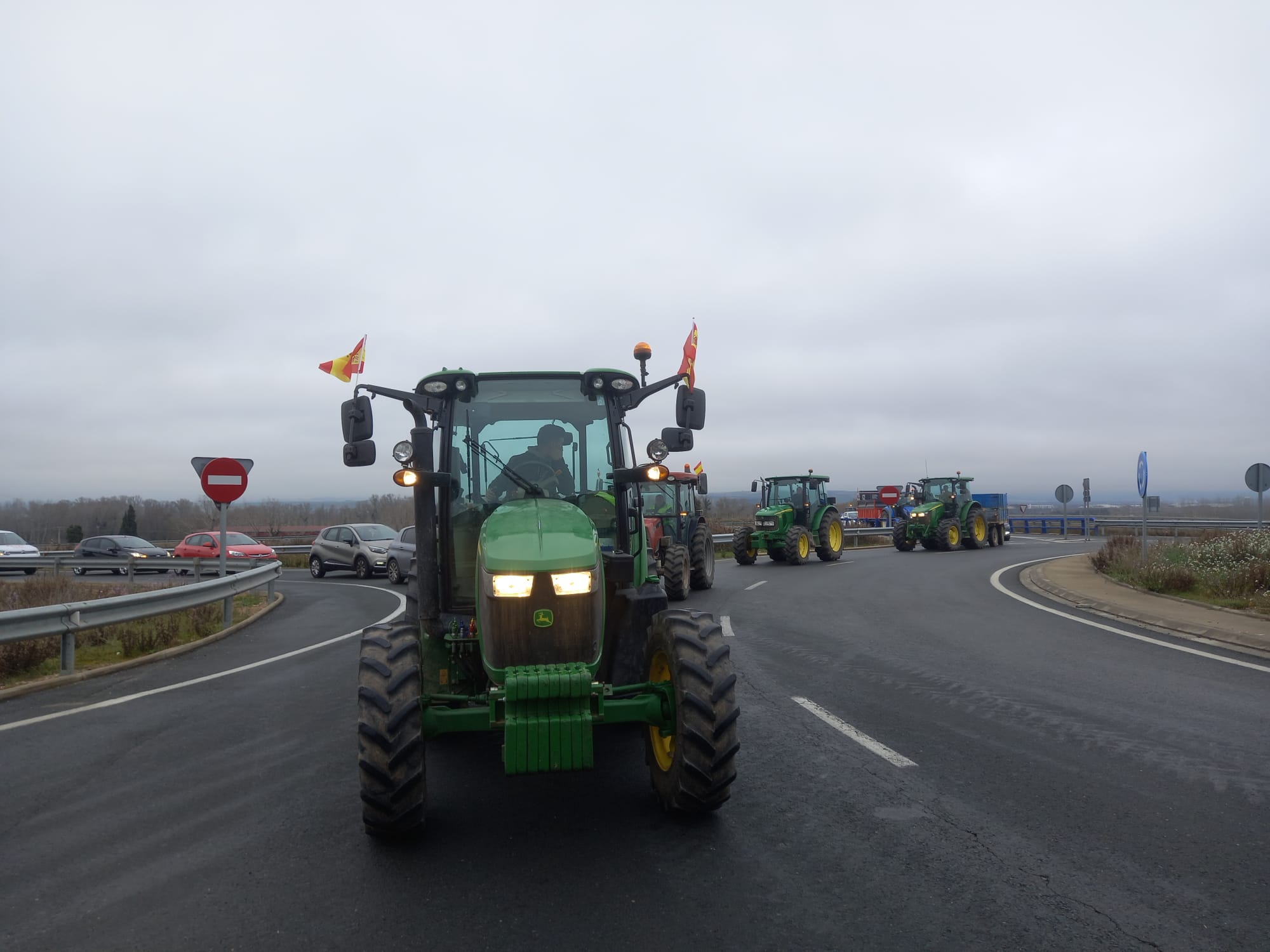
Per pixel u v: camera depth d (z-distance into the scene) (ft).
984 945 10.04
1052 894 11.35
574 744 13.20
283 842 13.69
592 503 17.88
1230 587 44.19
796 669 27.45
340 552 81.10
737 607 44.34
